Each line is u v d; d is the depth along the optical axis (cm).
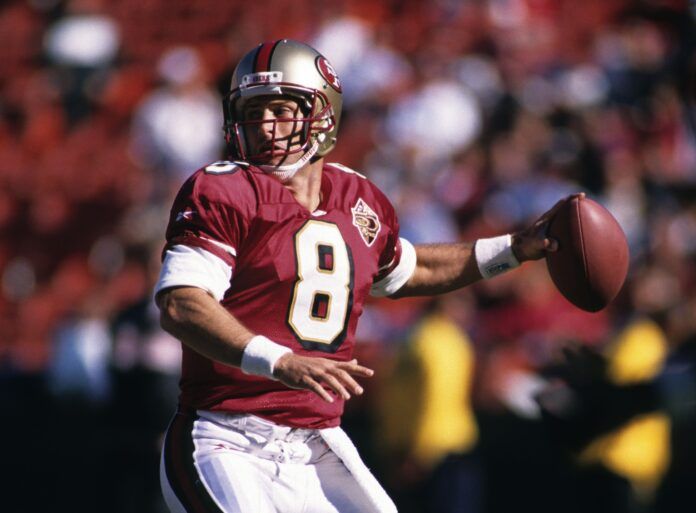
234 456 1070
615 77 3600
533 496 2345
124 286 2948
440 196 3116
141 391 2389
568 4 4097
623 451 2053
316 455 1116
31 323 3394
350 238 1134
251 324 1084
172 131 3644
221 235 1057
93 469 2514
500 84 3569
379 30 3928
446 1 4072
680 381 2119
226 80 4019
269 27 4172
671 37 3734
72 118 4112
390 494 2323
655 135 3381
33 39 4412
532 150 3206
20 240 3747
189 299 1012
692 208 2906
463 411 2283
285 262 1084
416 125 3378
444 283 1245
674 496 2180
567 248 1198
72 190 3800
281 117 1136
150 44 4281
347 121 3553
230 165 1106
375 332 2634
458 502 2247
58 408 2583
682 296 2320
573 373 2084
